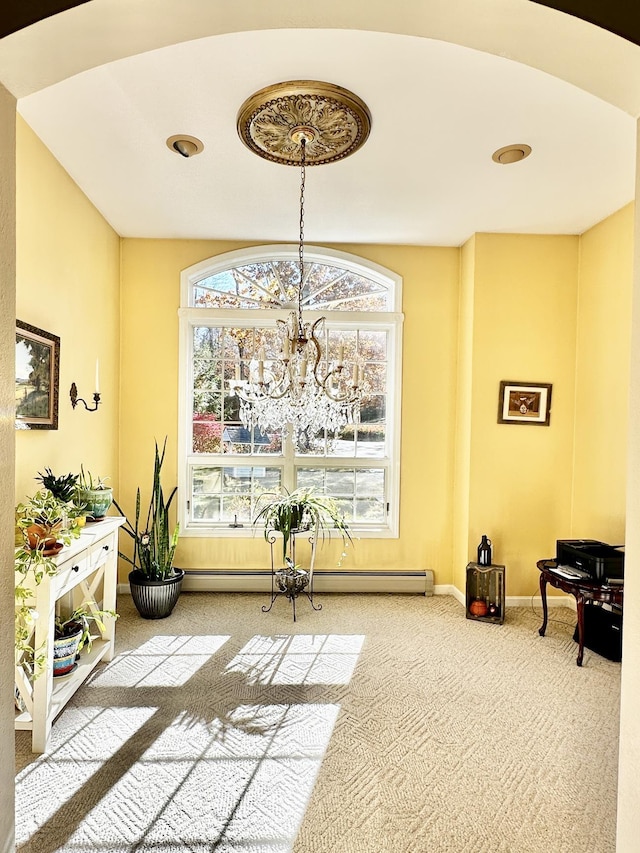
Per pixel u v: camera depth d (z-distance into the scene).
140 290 4.06
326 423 2.90
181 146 2.68
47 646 2.13
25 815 1.78
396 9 1.23
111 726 2.31
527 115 2.41
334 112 2.33
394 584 4.09
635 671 1.25
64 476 2.97
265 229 3.86
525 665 2.98
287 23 1.28
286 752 2.15
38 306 2.67
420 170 2.94
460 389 4.11
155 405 4.09
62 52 1.25
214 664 2.91
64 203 2.97
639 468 1.26
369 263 4.14
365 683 2.74
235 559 4.16
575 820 1.81
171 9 1.20
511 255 3.89
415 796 1.91
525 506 3.92
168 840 1.69
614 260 3.49
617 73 1.27
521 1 1.15
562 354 3.91
